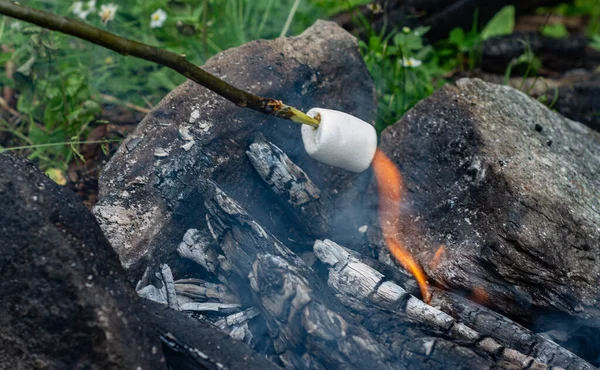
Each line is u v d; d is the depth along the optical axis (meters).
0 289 0.66
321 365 0.69
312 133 0.72
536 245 0.73
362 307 0.72
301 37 0.81
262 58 0.80
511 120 0.79
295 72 0.80
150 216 0.75
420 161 0.79
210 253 0.75
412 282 0.74
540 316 0.74
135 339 0.65
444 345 0.69
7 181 0.66
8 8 0.62
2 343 0.67
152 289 0.73
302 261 0.73
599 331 0.74
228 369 0.67
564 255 0.74
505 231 0.74
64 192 0.67
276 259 0.70
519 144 0.78
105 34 0.64
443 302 0.73
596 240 0.75
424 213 0.77
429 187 0.78
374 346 0.69
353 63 0.82
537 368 0.69
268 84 0.79
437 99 0.79
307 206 0.76
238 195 0.78
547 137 0.80
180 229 0.76
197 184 0.76
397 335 0.70
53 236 0.66
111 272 0.67
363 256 0.75
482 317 0.72
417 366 0.69
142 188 0.75
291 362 0.70
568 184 0.77
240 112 0.77
